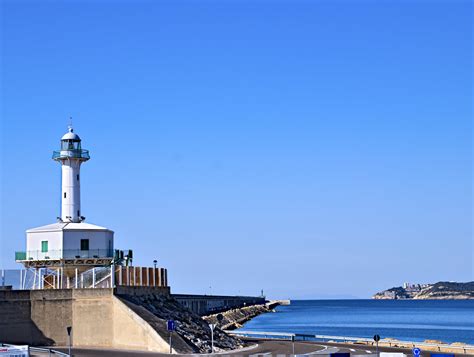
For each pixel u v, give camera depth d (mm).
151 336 64125
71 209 81000
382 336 145750
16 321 66438
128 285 71500
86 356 56906
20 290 66938
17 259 75750
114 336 67062
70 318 68188
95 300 68062
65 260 74125
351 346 76750
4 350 49688
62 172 81625
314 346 75062
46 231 75312
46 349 58344
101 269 71562
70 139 81875
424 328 181875
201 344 67938
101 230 76375
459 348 75188
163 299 78438
